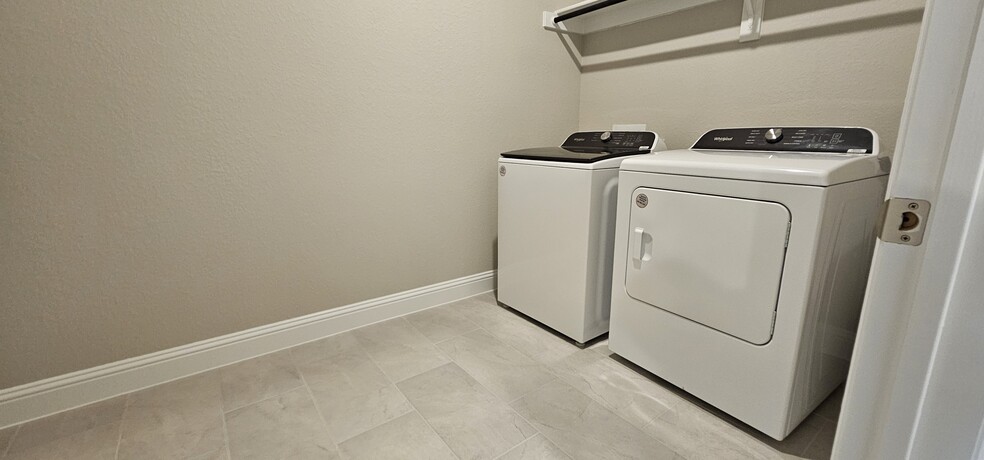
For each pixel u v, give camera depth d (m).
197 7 1.44
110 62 1.33
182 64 1.45
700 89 2.02
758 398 1.26
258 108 1.61
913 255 0.44
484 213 2.38
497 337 1.94
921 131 0.42
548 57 2.43
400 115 1.97
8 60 1.20
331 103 1.77
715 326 1.33
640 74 2.27
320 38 1.70
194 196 1.55
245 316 1.73
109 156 1.38
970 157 0.39
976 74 0.38
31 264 1.32
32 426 1.34
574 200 1.71
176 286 1.57
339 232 1.90
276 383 1.58
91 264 1.41
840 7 1.55
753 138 1.63
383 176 1.97
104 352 1.47
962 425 0.44
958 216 0.41
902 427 0.48
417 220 2.13
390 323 2.08
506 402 1.47
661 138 2.00
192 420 1.38
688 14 2.01
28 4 1.21
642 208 1.49
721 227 1.26
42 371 1.38
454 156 2.18
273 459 1.22
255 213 1.68
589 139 2.22
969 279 0.42
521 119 2.39
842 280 1.27
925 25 0.41
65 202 1.34
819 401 1.38
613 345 1.69
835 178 1.08
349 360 1.74
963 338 0.43
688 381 1.44
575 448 1.26
